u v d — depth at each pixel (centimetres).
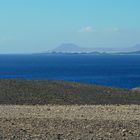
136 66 17838
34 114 2012
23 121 1773
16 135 1530
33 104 2672
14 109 2258
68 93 3047
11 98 2805
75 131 1591
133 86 7750
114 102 2827
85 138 1491
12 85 3173
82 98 2914
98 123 1728
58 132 1576
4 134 1542
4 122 1752
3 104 2628
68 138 1489
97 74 11800
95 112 2103
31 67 16512
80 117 1894
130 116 1942
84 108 2308
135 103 2814
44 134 1545
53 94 2991
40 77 9775
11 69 14462
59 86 3281
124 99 2959
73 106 2455
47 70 13875
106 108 2302
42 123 1731
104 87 3406
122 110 2200
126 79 9788
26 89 3091
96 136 1522
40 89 3119
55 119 1819
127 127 1664
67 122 1747
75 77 10269
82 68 15888
